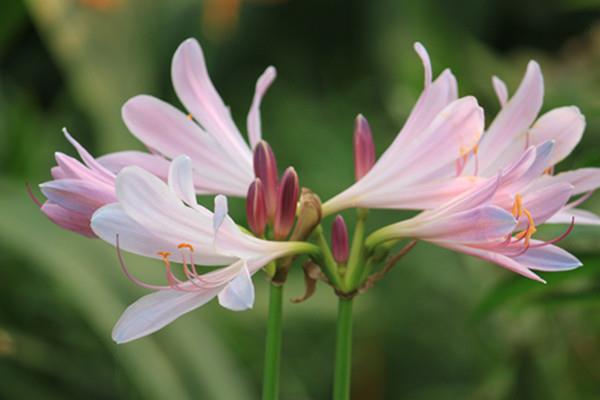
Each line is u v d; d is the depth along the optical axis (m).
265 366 1.07
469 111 1.05
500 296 1.19
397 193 1.07
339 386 1.07
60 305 1.53
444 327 1.68
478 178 1.05
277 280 1.06
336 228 1.06
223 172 1.09
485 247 1.04
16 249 1.37
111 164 1.07
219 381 1.31
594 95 1.45
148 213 1.01
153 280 1.36
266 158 1.07
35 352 1.51
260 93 1.12
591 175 1.08
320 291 1.74
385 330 1.72
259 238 1.06
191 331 1.32
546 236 1.16
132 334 1.01
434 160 1.06
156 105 1.08
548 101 1.41
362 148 1.09
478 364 1.53
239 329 1.59
